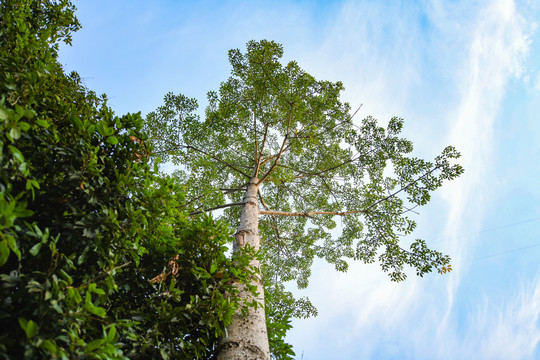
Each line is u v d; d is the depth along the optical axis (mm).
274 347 4559
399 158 8734
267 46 8633
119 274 3252
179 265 3799
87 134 3041
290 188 10992
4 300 2125
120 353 2266
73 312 2244
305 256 10836
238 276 3762
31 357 1980
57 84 3623
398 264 8688
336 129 9898
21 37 3309
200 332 3668
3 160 2186
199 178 8133
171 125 8625
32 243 2598
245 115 9641
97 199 2953
